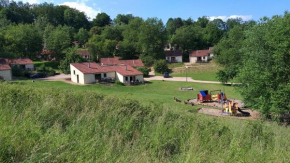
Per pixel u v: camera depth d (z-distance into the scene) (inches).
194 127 309.9
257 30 823.7
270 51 739.4
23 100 306.7
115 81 1940.2
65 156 187.6
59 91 368.5
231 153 249.1
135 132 274.2
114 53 3425.2
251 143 290.4
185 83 1996.8
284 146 295.0
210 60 3400.6
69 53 2534.5
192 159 217.2
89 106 315.6
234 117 821.9
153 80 2186.3
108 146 221.5
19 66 2496.3
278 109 666.8
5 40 2773.1
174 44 4065.0
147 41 3191.4
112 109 317.1
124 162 202.2
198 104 1109.1
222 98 1050.1
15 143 181.0
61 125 250.5
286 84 679.7
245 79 769.6
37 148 182.4
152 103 394.9
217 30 4158.5
